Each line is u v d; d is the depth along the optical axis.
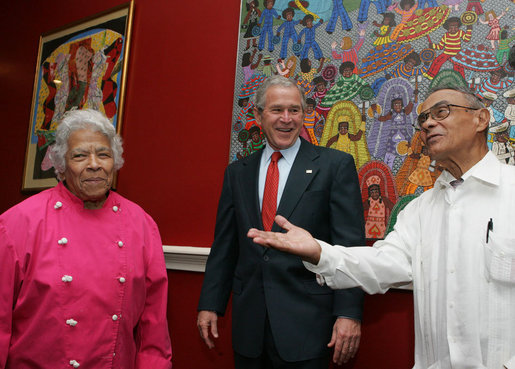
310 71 2.34
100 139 1.49
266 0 2.55
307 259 1.38
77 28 3.49
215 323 1.88
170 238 2.75
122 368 1.46
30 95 3.74
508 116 1.84
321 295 1.69
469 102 1.40
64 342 1.33
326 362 1.67
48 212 1.44
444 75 1.98
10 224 1.36
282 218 1.42
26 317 1.36
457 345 1.28
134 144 3.02
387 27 2.16
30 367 1.34
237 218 1.90
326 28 2.33
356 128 2.17
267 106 1.87
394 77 2.11
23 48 3.89
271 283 1.70
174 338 2.62
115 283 1.43
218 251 1.98
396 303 1.99
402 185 2.02
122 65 3.12
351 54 2.24
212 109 2.73
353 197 1.76
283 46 2.45
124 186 3.03
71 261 1.39
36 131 3.58
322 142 2.26
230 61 2.70
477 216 1.33
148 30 3.10
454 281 1.32
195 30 2.88
